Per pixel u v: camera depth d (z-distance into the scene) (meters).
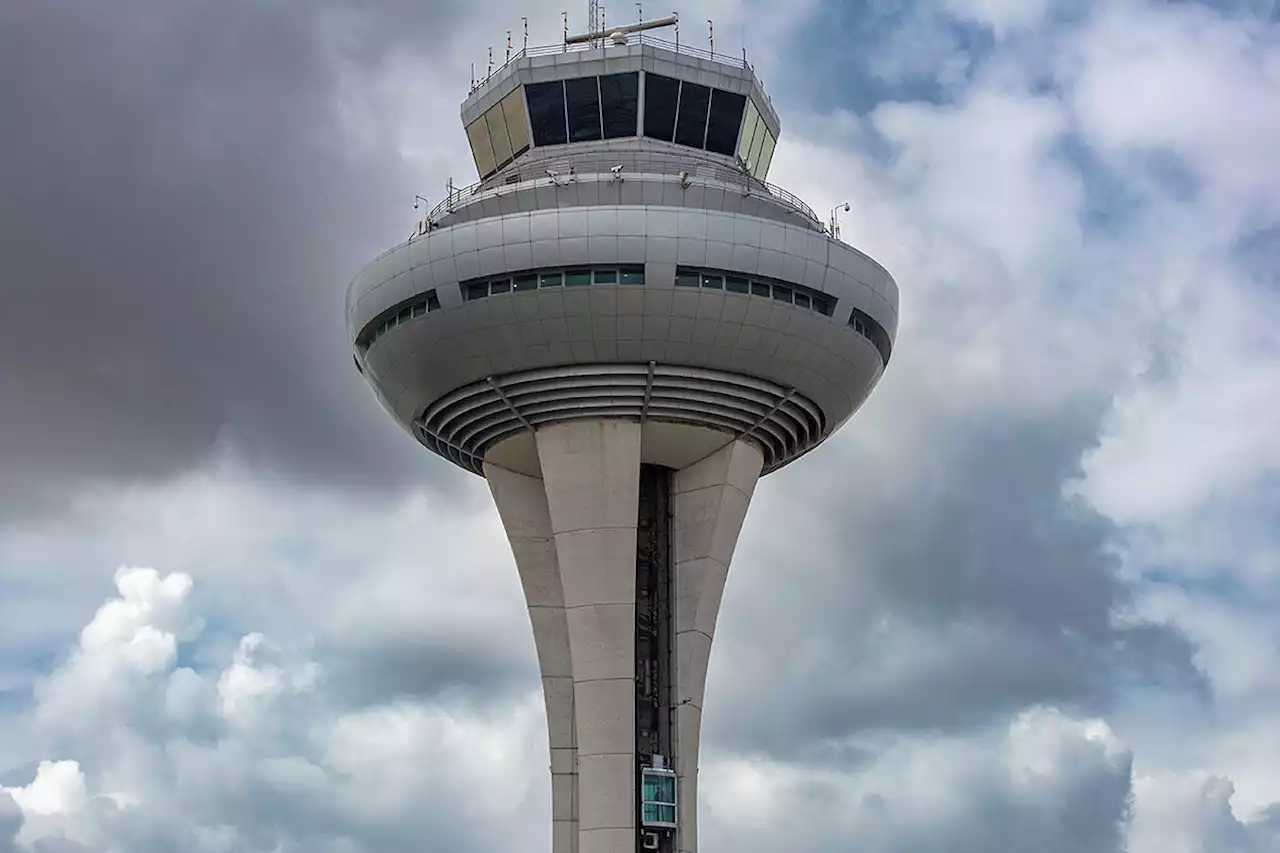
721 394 55.66
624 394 55.16
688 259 52.59
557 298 52.75
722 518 58.00
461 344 54.38
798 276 53.88
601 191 55.91
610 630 55.19
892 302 57.75
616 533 55.53
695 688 57.59
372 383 59.47
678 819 56.22
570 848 56.88
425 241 54.00
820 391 56.84
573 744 58.06
